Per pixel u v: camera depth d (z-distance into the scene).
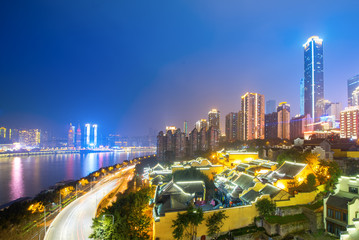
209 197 77.19
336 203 47.31
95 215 78.25
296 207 54.41
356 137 167.38
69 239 58.50
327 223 49.00
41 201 86.75
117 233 46.22
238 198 65.12
